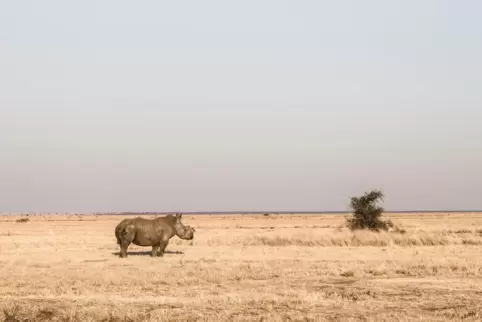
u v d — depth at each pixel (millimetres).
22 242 58906
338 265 36656
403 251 47469
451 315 21891
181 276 31812
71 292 26969
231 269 34312
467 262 37938
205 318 21594
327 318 21688
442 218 191875
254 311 22516
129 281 30125
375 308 23078
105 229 103250
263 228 110312
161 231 43188
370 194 71812
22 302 23875
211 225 131125
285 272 33219
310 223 150875
